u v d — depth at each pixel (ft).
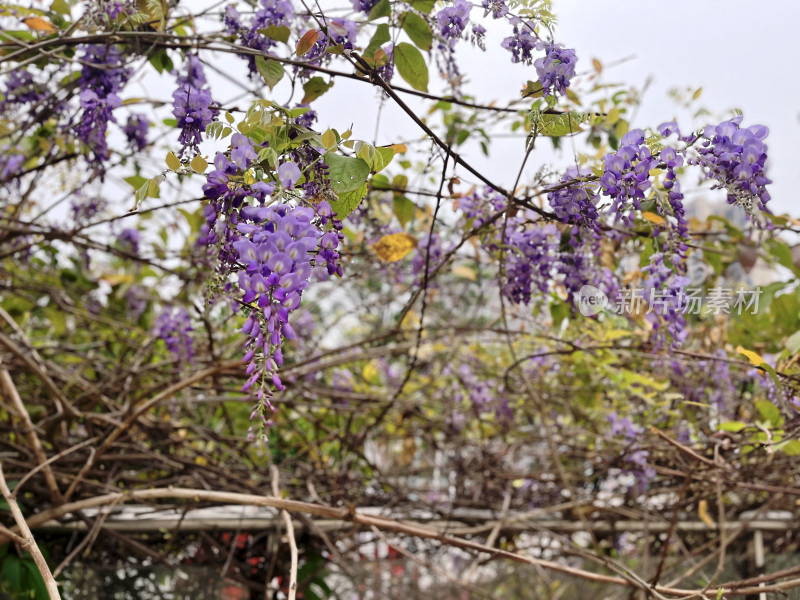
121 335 7.12
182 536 5.96
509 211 4.12
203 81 4.75
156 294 7.02
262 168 3.34
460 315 7.43
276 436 6.93
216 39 4.53
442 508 6.59
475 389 6.54
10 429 5.07
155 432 5.82
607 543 7.15
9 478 5.28
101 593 5.57
